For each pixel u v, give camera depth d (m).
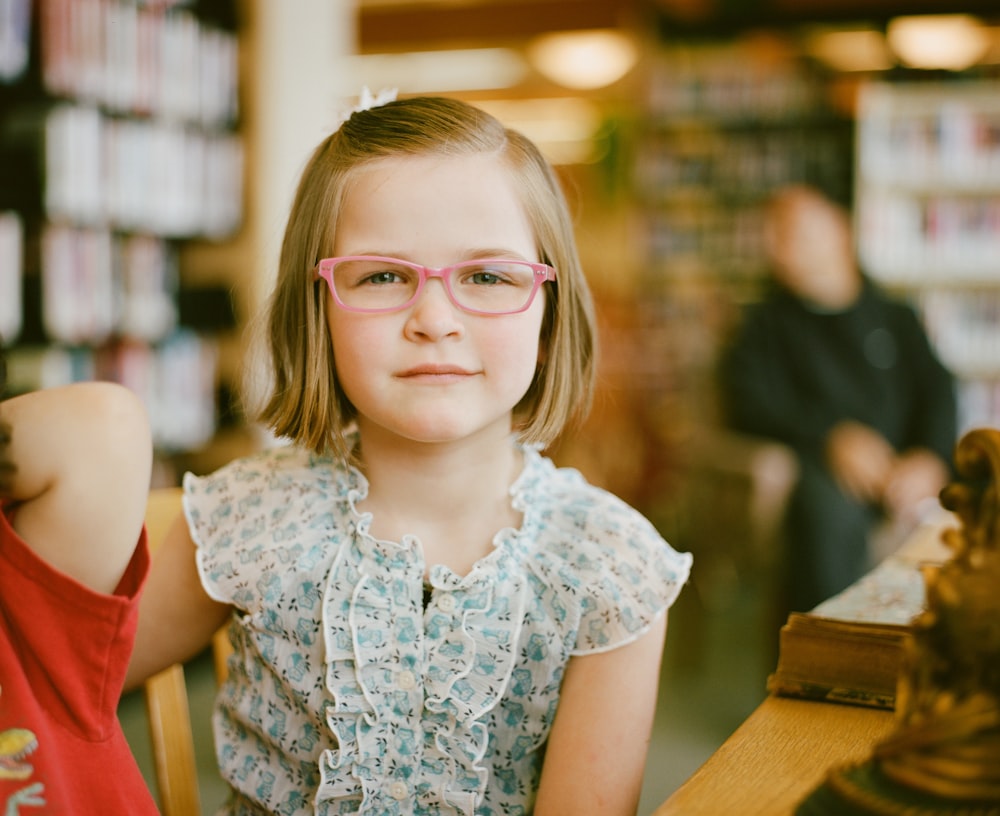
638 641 0.80
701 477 3.44
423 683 0.77
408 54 6.96
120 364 3.01
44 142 2.73
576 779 0.78
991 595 0.48
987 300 4.98
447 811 0.78
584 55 7.02
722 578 3.85
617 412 4.50
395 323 0.74
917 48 5.23
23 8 2.67
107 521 0.63
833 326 3.25
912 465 3.14
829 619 0.78
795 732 0.70
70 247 2.83
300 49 3.44
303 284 0.81
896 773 0.49
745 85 5.54
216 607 0.87
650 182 5.72
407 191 0.75
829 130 5.44
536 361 0.83
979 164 4.95
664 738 2.80
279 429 0.85
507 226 0.77
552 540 0.82
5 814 0.59
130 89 2.97
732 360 3.33
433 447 0.80
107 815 0.63
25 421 0.62
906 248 5.04
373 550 0.79
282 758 0.82
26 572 0.62
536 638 0.79
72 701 0.63
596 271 5.51
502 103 8.22
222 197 3.31
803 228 3.27
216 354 3.35
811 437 3.16
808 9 5.37
